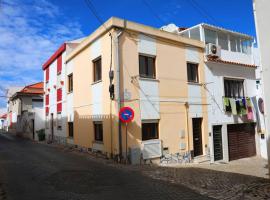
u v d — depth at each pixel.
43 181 8.54
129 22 13.60
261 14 8.97
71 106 18.52
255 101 20.00
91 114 15.43
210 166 13.95
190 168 12.20
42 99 32.09
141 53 13.99
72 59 18.44
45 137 25.31
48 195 7.00
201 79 16.78
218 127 17.61
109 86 13.15
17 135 35.41
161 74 14.67
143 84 13.87
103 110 14.08
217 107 17.48
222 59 18.06
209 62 17.22
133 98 13.37
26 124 30.77
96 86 14.88
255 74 20.33
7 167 10.92
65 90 19.69
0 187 7.76
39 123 27.47
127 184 8.30
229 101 18.06
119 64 13.07
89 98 15.70
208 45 17.08
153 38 14.57
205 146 16.42
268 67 8.77
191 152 15.53
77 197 6.85
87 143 15.88
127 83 13.24
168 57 15.12
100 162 12.64
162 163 13.92
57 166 11.25
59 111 21.08
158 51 14.69
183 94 15.59
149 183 8.45
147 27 14.28
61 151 16.80
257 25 9.09
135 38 13.83
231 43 19.19
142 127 13.69
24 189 7.57
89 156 14.45
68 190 7.50
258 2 9.06
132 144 13.02
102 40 14.23
